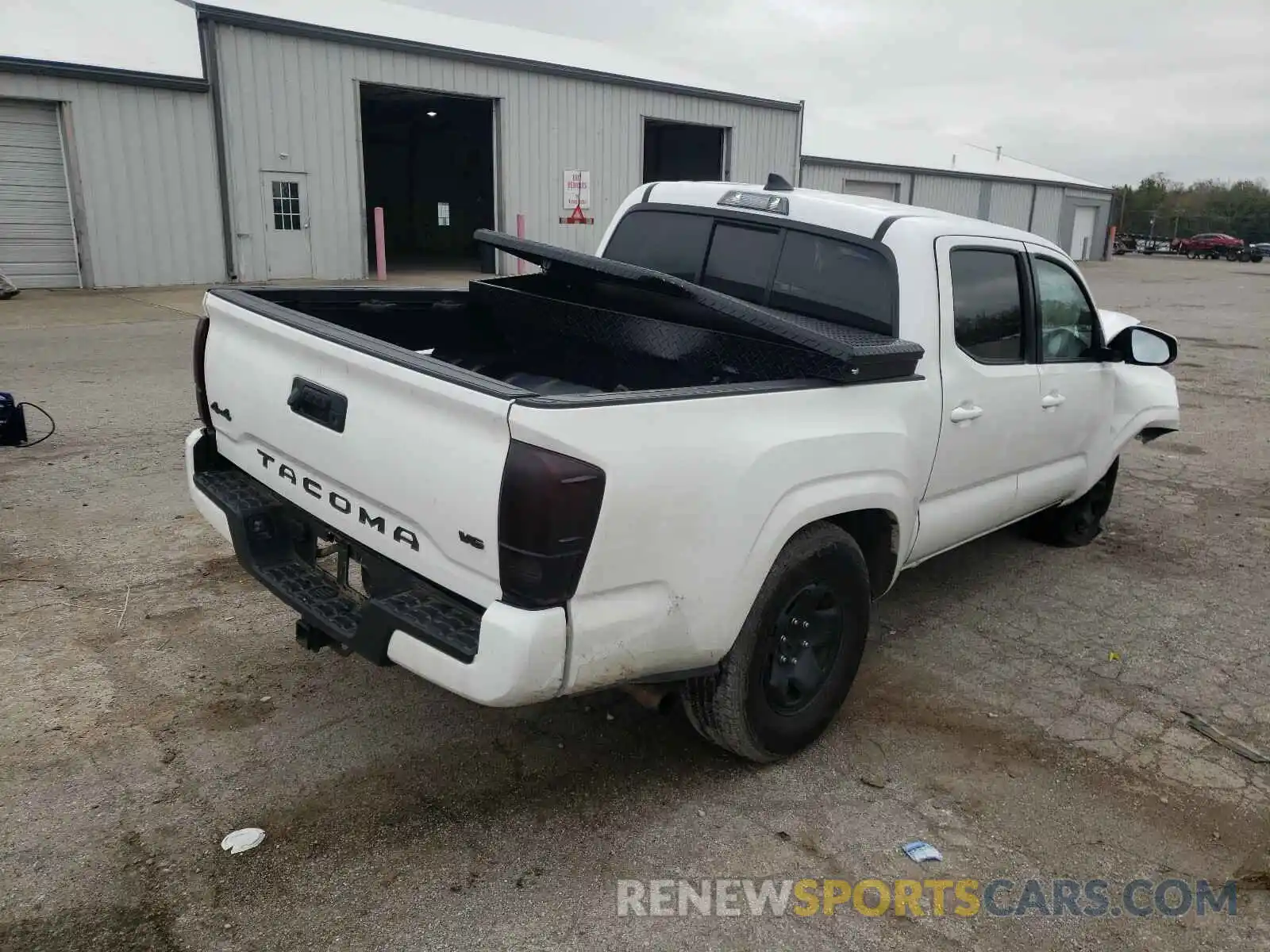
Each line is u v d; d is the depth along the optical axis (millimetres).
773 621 3193
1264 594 5297
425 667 2660
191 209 18781
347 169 20578
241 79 18812
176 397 8883
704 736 3342
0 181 17109
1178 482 7566
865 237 3887
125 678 3844
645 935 2635
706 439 2801
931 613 4922
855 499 3367
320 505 3150
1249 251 58875
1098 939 2707
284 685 3855
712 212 4438
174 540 5301
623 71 26250
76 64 17062
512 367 4578
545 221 24156
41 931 2547
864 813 3223
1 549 5082
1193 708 4031
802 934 2674
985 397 4117
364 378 2867
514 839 3004
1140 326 5004
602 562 2590
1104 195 49750
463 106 30234
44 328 13047
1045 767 3547
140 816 3021
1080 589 5301
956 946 2658
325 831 2998
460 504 2580
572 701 3859
